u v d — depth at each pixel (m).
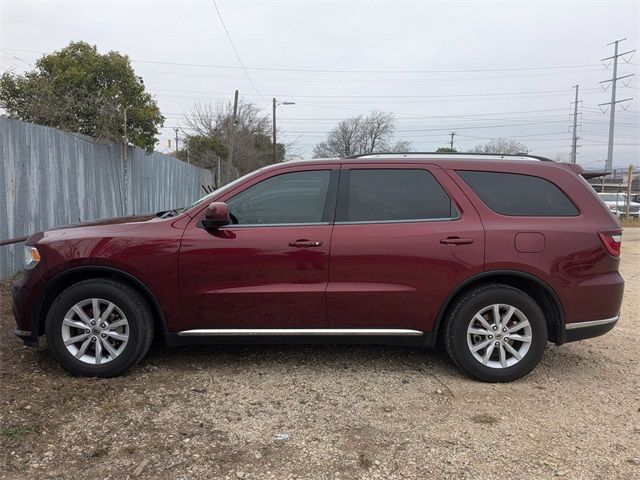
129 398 3.73
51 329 4.02
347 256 3.99
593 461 3.05
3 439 3.11
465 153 4.47
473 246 3.98
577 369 4.52
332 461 3.01
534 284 4.07
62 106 10.30
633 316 6.39
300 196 4.16
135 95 12.23
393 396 3.88
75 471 2.86
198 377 4.16
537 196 4.16
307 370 4.35
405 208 4.12
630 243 14.48
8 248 6.64
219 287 4.02
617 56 51.12
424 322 4.07
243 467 2.94
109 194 10.06
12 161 6.70
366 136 64.50
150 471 2.88
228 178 34.75
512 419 3.55
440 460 3.04
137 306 4.03
